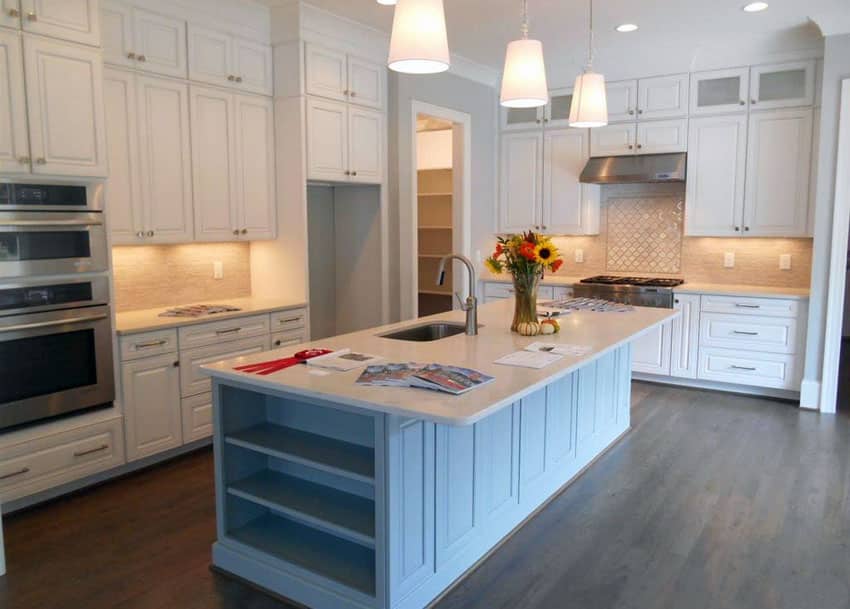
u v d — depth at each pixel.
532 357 2.73
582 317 3.79
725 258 5.66
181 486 3.50
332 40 4.56
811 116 4.93
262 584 2.57
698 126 5.38
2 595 2.49
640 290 5.49
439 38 2.33
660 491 3.47
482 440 2.74
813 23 4.56
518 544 2.92
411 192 5.26
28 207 3.08
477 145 6.06
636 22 4.54
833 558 2.77
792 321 4.94
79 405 3.35
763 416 4.72
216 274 4.67
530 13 4.33
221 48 4.14
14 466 3.09
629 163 5.64
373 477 2.25
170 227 3.93
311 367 2.59
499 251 3.29
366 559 2.53
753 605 2.44
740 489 3.48
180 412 3.84
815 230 4.68
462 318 3.79
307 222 4.88
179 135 3.94
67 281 3.26
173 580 2.62
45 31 3.07
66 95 3.17
